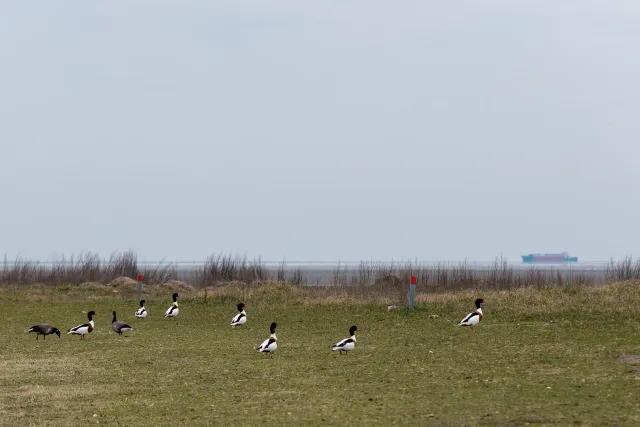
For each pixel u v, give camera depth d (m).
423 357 22.95
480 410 15.12
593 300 32.81
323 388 18.53
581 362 20.36
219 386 19.33
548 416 14.27
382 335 28.50
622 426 13.25
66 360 24.25
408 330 29.45
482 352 23.30
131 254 76.81
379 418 14.82
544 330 26.91
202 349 26.19
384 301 38.38
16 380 20.80
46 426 15.43
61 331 32.03
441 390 17.58
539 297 34.53
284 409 16.12
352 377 20.00
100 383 20.20
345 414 15.33
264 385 19.27
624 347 22.31
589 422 13.62
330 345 26.47
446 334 27.81
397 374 20.16
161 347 26.84
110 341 28.67
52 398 18.31
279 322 33.47
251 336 29.56
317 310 36.84
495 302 34.75
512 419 14.16
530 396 16.34
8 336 30.41
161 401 17.66
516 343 24.64
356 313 35.28
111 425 15.34
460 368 20.64
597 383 17.42
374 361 22.59
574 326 27.27
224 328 32.25
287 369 21.66
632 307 30.11
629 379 17.64
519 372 19.53
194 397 18.00
